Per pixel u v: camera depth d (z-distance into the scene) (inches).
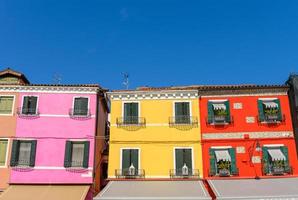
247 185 936.3
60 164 1027.9
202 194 880.9
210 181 979.3
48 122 1062.4
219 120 1051.3
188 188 930.7
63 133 1054.4
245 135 1034.1
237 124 1046.4
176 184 969.5
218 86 1081.4
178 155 1032.8
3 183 1006.4
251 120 1047.0
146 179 1011.3
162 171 1018.7
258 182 959.6
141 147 1043.9
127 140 1050.7
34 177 1013.8
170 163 1026.7
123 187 945.5
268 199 845.8
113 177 1018.7
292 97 1053.2
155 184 973.2
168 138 1048.2
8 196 916.6
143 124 1062.4
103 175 1175.6
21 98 1081.4
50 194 938.7
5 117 1063.0
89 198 991.6
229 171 1004.6
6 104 1077.8
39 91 1090.1
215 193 879.7
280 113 1046.4
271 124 1039.0
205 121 1058.7
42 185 1008.2
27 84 1084.5
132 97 1088.2
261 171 1001.5
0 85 1083.3
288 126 1035.9
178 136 1048.8
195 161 1024.2
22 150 1041.5
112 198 861.2
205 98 1080.2
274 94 1066.7
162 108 1075.9
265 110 1050.1
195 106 1072.8
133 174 1011.9
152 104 1080.8
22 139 1045.8
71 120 1066.7
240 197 848.9
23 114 1063.6
